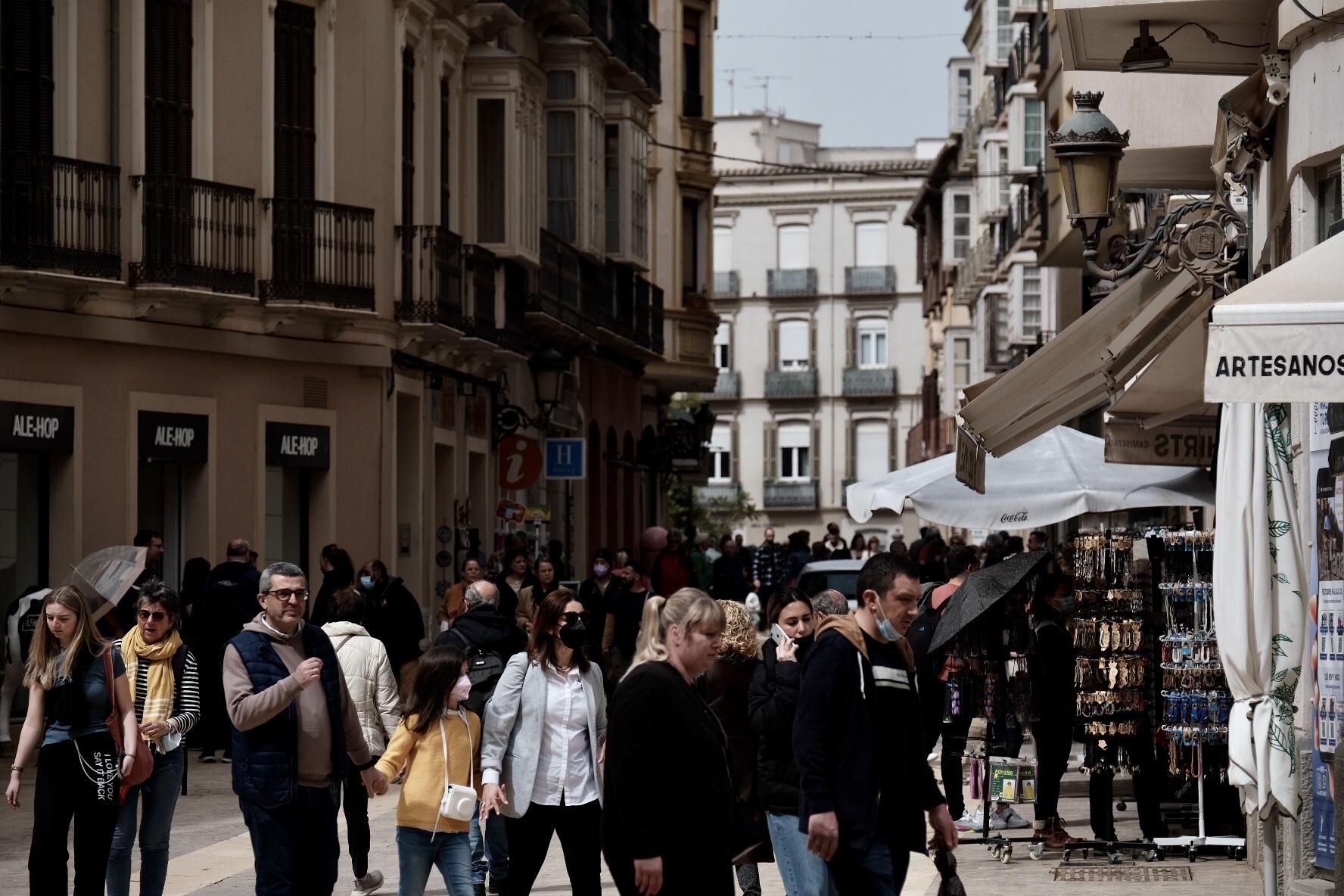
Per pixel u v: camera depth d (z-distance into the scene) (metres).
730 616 14.84
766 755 13.63
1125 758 19.52
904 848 11.62
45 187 30.27
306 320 35.97
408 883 14.47
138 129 32.72
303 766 13.39
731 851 10.64
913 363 118.88
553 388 44.62
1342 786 11.20
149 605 15.17
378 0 37.72
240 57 35.03
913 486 25.59
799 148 132.50
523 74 43.94
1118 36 20.47
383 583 28.84
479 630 17.09
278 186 35.81
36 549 31.09
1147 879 17.86
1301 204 16.30
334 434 36.81
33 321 30.33
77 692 14.41
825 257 119.75
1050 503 23.53
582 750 14.50
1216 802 20.83
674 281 65.69
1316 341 11.14
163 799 15.28
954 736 21.05
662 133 66.19
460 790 14.26
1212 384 11.23
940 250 96.88
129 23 32.75
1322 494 15.38
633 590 33.78
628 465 58.59
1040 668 19.52
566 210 49.16
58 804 14.35
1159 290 17.67
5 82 30.34
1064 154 17.03
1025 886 17.55
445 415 41.41
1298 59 16.27
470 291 41.03
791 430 120.12
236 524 34.59
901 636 11.81
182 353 33.50
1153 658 19.80
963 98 98.31
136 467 32.47
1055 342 18.42
